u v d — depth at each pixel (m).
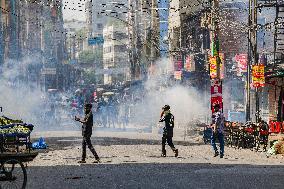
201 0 55.28
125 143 32.09
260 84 32.12
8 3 67.94
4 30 65.06
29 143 17.67
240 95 47.06
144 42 76.75
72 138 36.19
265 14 45.72
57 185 14.88
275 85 35.66
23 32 80.81
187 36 59.09
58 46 119.50
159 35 68.12
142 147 29.14
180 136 41.03
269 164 21.00
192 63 53.53
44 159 22.45
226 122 33.16
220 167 19.64
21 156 13.17
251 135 30.25
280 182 15.51
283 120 36.59
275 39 34.78
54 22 113.12
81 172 17.98
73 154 24.86
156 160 22.22
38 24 95.50
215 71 33.75
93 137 37.88
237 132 31.09
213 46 34.28
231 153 26.55
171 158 23.27
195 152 26.77
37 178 16.42
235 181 15.69
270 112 38.31
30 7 90.06
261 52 42.72
